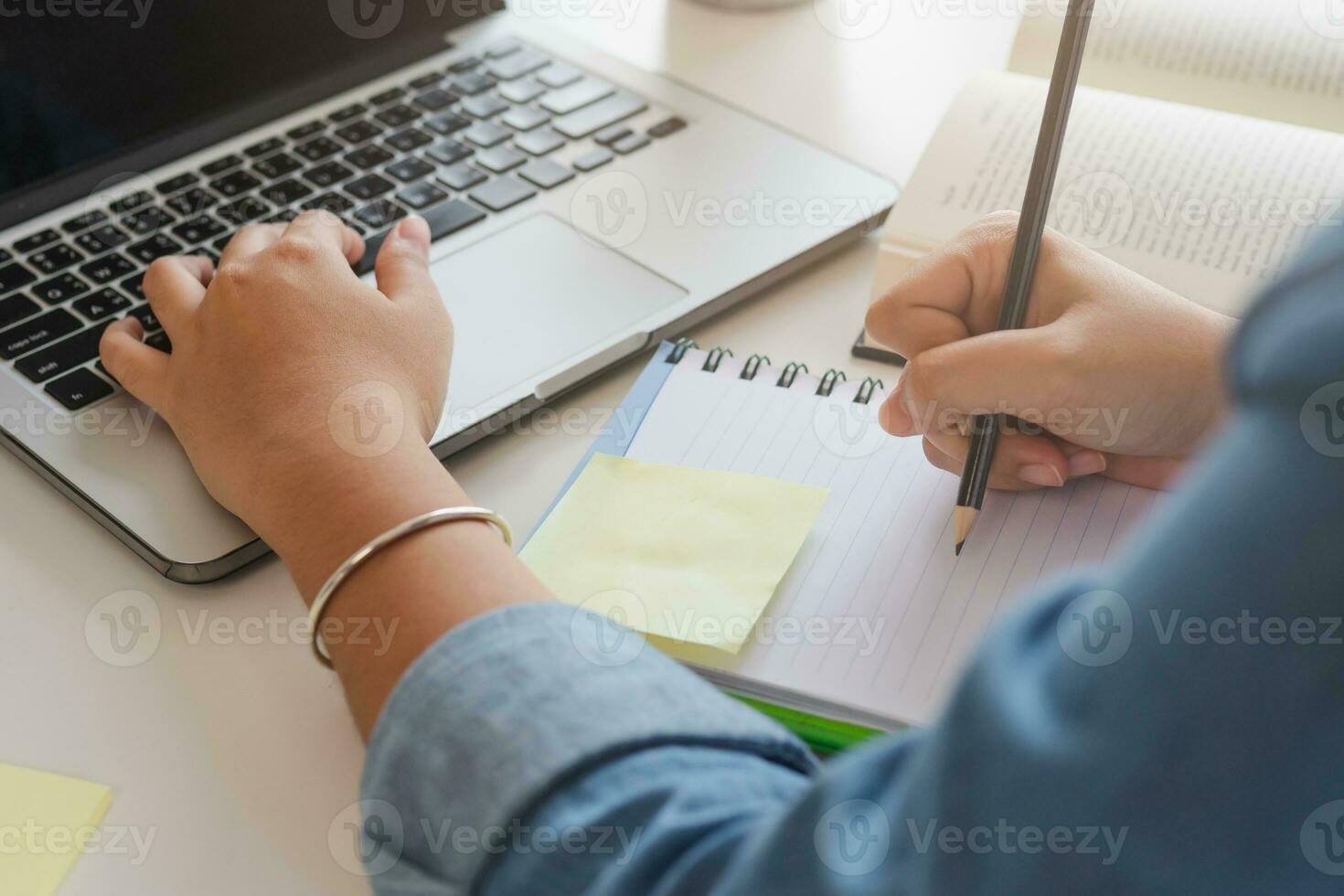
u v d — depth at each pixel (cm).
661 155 77
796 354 65
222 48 77
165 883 41
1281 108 78
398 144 77
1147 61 80
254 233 61
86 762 44
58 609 50
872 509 52
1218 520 22
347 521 43
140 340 59
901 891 25
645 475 53
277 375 50
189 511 52
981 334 55
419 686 36
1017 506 52
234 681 48
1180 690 22
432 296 58
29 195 71
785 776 34
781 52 94
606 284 66
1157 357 48
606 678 35
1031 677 25
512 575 41
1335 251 21
